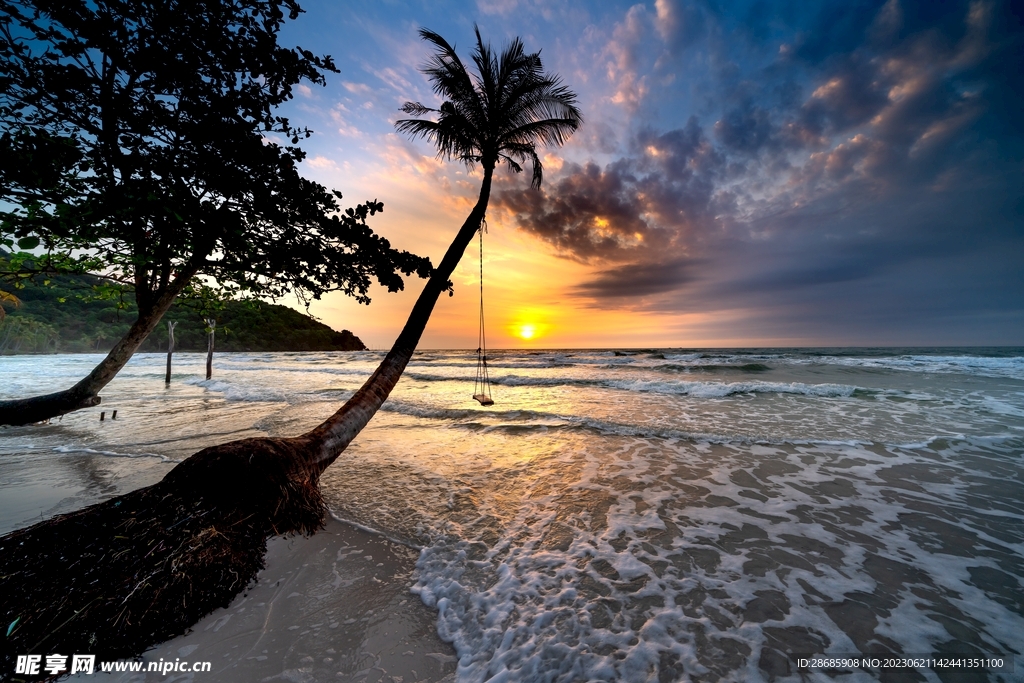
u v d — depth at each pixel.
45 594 2.39
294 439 4.02
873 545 3.74
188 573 2.78
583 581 3.27
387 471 5.99
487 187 6.44
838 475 5.56
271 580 3.23
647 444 7.27
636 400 12.34
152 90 2.66
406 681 2.35
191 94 2.71
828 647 2.51
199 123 2.70
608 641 2.62
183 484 3.24
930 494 4.87
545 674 2.38
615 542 3.88
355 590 3.18
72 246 2.97
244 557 3.15
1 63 2.24
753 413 9.98
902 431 7.89
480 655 2.54
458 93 6.78
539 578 3.32
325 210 3.28
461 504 4.79
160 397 13.29
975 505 4.55
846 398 12.09
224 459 3.44
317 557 3.59
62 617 2.35
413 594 3.15
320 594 3.11
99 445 7.17
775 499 4.82
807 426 8.47
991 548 3.64
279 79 2.99
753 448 6.92
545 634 2.70
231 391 14.41
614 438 7.71
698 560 3.54
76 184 2.34
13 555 2.50
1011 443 6.86
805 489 5.10
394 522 4.31
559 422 9.05
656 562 3.52
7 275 3.24
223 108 2.80
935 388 13.52
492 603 3.02
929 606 2.88
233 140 2.71
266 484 3.49
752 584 3.19
